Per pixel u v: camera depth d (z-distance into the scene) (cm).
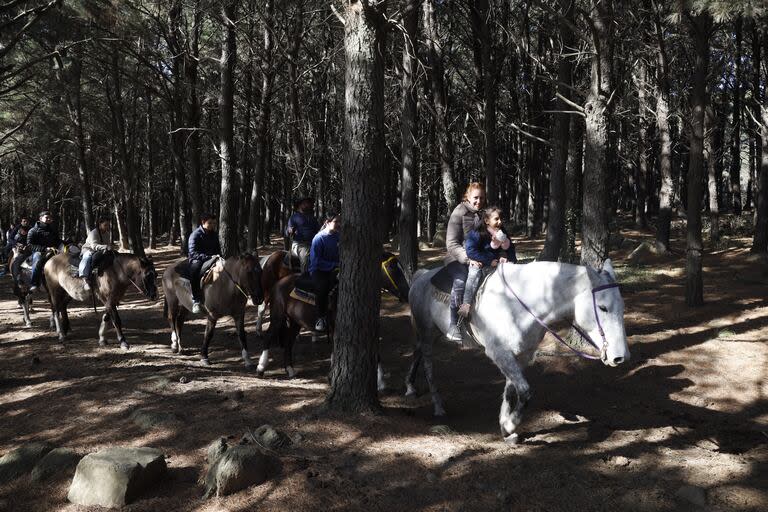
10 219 4478
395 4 850
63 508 444
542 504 444
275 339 839
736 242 2234
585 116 1035
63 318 1062
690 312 1121
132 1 1786
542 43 2270
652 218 3662
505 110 2602
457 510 434
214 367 877
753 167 3759
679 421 639
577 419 638
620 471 504
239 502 441
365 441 543
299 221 1073
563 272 532
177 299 964
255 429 566
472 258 593
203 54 2050
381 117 597
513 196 4681
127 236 3456
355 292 598
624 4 1756
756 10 742
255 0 1669
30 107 2666
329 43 1988
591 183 1034
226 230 1592
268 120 1833
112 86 2791
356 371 603
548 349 914
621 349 486
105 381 746
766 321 1021
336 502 442
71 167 3519
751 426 625
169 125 2695
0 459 511
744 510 438
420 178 2352
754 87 2183
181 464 504
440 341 1027
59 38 1518
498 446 555
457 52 2284
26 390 734
